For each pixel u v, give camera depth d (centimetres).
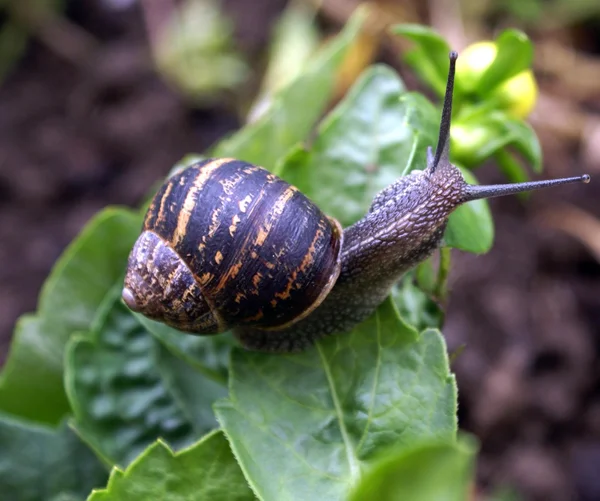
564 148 22
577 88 23
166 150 23
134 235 13
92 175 23
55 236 22
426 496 7
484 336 19
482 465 18
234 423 10
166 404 12
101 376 12
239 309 11
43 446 12
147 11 25
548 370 19
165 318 11
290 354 11
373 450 10
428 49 12
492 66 11
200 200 11
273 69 23
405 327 10
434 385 10
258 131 14
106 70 24
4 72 25
